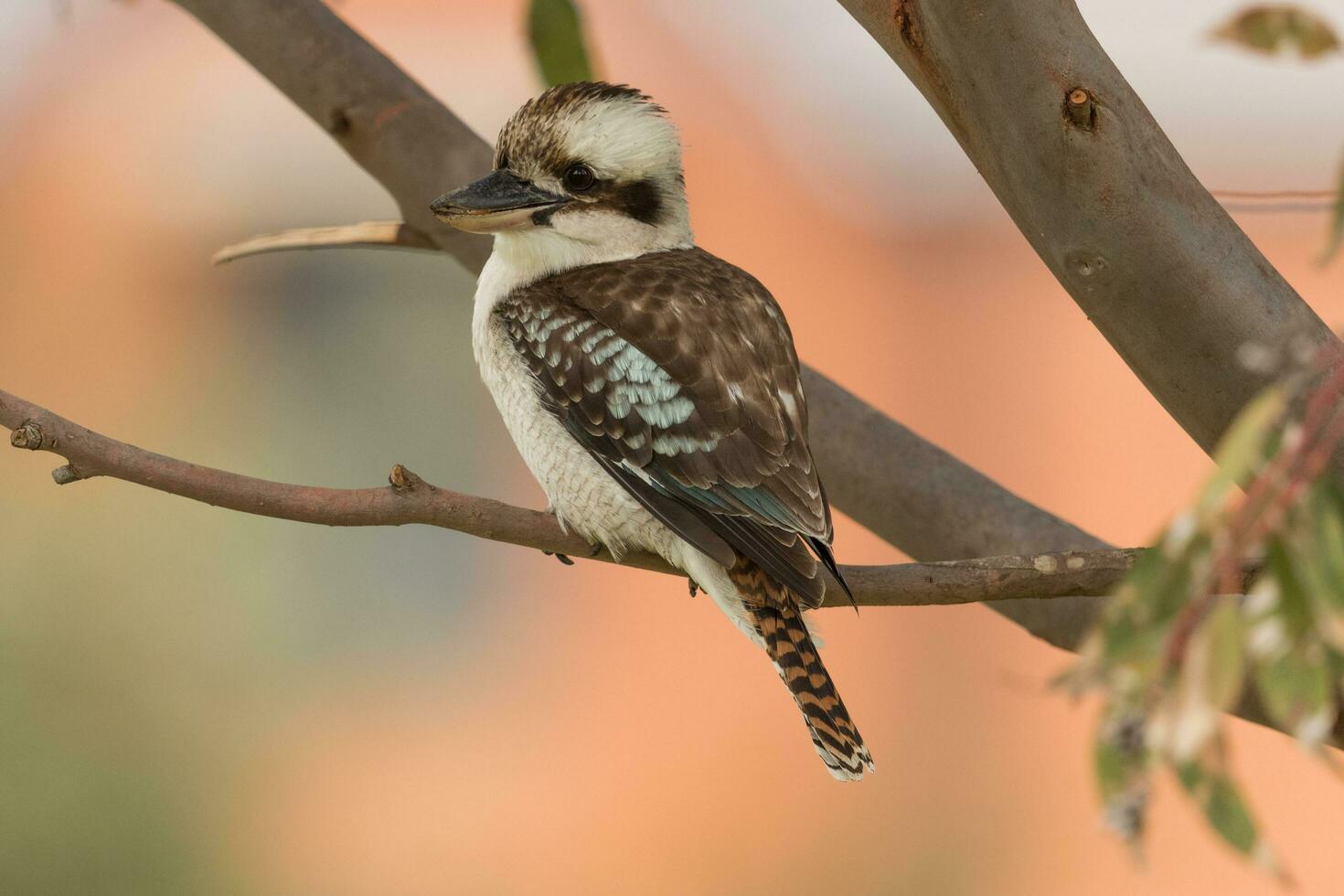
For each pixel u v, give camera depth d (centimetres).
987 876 1430
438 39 1477
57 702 1224
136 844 1205
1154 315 355
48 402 1502
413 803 1469
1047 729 1454
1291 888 272
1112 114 343
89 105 1519
